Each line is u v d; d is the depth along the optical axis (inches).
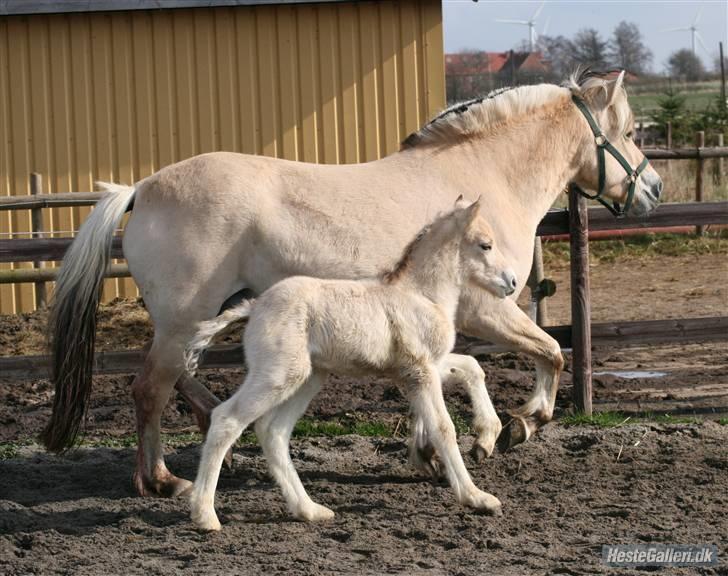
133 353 313.0
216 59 488.7
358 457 279.0
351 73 488.7
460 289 231.1
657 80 2368.4
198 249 238.7
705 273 552.4
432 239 224.4
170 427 318.0
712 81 2390.5
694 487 242.2
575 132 277.0
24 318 454.3
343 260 241.6
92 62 489.7
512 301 255.3
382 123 490.0
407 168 257.0
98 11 483.5
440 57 487.2
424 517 222.4
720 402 332.5
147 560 196.4
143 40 488.7
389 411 327.0
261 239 240.5
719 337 321.7
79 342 245.4
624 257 601.0
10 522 225.0
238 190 240.7
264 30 487.2
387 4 485.7
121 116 491.2
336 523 219.6
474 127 266.7
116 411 333.7
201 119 490.6
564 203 645.3
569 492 239.9
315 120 490.3
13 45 488.7
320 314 211.5
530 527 213.5
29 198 439.8
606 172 281.7
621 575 180.7
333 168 253.3
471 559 192.9
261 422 223.9
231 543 206.1
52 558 198.7
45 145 492.1
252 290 245.3
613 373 380.8
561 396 340.2
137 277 244.8
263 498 241.6
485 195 260.2
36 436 309.6
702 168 637.9
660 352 418.6
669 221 323.6
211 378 370.0
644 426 298.2
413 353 217.9
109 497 247.4
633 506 227.8
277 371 209.3
